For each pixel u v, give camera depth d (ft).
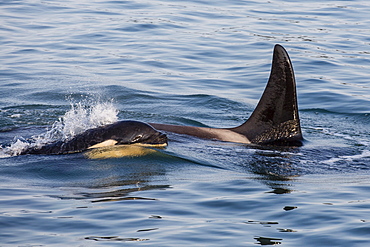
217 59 229.86
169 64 222.28
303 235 78.74
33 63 218.18
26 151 113.91
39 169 104.99
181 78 205.98
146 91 189.26
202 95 186.19
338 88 194.70
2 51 231.50
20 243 75.20
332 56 232.53
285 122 130.82
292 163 115.34
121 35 261.24
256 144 128.57
